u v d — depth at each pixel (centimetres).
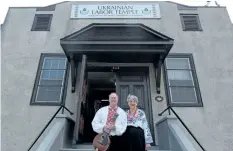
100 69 597
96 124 284
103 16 684
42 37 651
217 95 565
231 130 521
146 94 573
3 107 543
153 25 669
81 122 494
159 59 539
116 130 275
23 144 502
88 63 573
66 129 431
